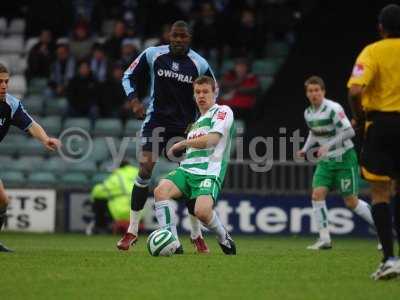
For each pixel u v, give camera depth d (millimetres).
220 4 82750
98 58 75250
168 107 38312
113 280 26875
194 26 76562
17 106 37219
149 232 64375
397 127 27094
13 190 66062
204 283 26359
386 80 27281
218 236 35656
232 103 70688
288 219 62906
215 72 75375
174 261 32031
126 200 63031
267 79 75438
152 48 38469
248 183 63125
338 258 35125
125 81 38531
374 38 73938
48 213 66125
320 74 72500
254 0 79938
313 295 24109
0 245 37844
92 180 69625
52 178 70188
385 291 24844
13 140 73625
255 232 63312
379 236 27250
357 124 28000
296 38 76250
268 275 28344
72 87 74062
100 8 82250
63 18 81625
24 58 82562
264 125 68938
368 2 75938
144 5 81125
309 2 80500
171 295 24094
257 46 76250
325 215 45469
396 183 28312
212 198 34844
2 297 23703
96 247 44844
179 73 38125
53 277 27453
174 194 35312
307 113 46188
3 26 85188
